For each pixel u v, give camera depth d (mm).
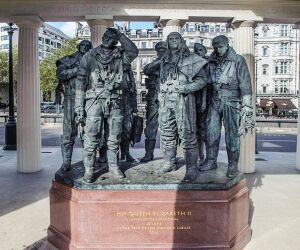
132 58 5863
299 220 7414
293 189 10039
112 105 5691
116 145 5887
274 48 64312
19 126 12180
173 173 6055
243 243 6039
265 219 7461
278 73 64625
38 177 11477
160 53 6805
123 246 5445
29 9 11617
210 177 5867
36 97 12305
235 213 5734
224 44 5832
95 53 5629
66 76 6293
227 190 5531
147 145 7215
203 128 6422
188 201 5457
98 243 5453
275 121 31422
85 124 5582
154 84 6996
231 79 5887
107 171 6094
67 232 5664
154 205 5441
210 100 6117
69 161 6445
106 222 5441
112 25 12031
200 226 5480
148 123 7191
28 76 12039
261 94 64625
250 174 12188
